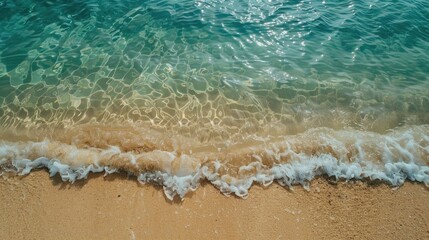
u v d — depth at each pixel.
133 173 4.55
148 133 5.14
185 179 4.49
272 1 8.41
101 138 5.03
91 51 6.96
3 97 5.82
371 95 5.99
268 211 4.21
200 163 4.71
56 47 7.09
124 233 3.93
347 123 5.43
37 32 7.55
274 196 4.38
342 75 6.42
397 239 3.98
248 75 6.35
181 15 7.96
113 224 4.01
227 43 7.14
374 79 6.34
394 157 4.84
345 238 3.98
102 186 4.40
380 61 6.77
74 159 4.70
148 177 4.50
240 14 7.96
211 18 7.85
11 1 8.61
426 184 4.55
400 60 6.82
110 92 5.93
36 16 8.06
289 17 7.87
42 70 6.46
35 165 4.64
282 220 4.12
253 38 7.27
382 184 4.55
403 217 4.19
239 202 4.30
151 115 5.48
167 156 4.78
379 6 8.32
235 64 6.61
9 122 5.33
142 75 6.32
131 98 5.80
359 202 4.35
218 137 5.14
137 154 4.79
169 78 6.25
